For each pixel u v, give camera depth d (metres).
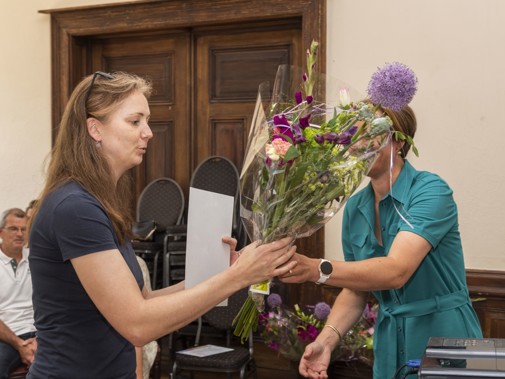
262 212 1.75
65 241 1.54
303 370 2.20
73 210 1.55
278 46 5.08
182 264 4.73
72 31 5.46
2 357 4.00
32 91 5.62
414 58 4.42
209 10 4.98
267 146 1.72
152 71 5.48
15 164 5.68
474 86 4.27
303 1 4.68
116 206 1.66
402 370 2.09
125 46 5.56
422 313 2.05
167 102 5.44
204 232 1.80
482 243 4.25
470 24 4.28
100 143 1.68
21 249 4.29
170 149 5.44
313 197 1.72
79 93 1.68
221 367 4.05
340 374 4.48
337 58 4.62
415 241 1.94
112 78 1.70
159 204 5.25
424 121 4.39
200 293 1.58
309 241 4.69
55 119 5.55
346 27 4.59
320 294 4.62
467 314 2.10
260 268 1.66
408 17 4.43
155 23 5.18
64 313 1.59
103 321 1.61
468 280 4.20
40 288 1.61
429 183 2.04
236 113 5.21
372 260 1.90
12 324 4.23
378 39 4.51
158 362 4.16
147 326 1.53
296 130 1.71
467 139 4.29
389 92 1.72
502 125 4.21
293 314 4.14
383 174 2.08
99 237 1.55
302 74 1.88
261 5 4.82
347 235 2.29
